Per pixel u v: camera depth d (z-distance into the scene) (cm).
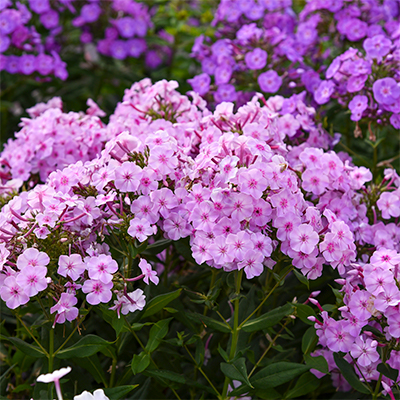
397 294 122
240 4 167
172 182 128
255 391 129
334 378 134
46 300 129
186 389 137
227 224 123
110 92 208
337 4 159
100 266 122
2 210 129
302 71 154
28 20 178
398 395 126
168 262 136
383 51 145
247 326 127
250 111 135
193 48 166
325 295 136
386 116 145
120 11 195
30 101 187
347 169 133
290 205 125
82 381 132
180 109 143
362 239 132
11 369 137
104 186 126
